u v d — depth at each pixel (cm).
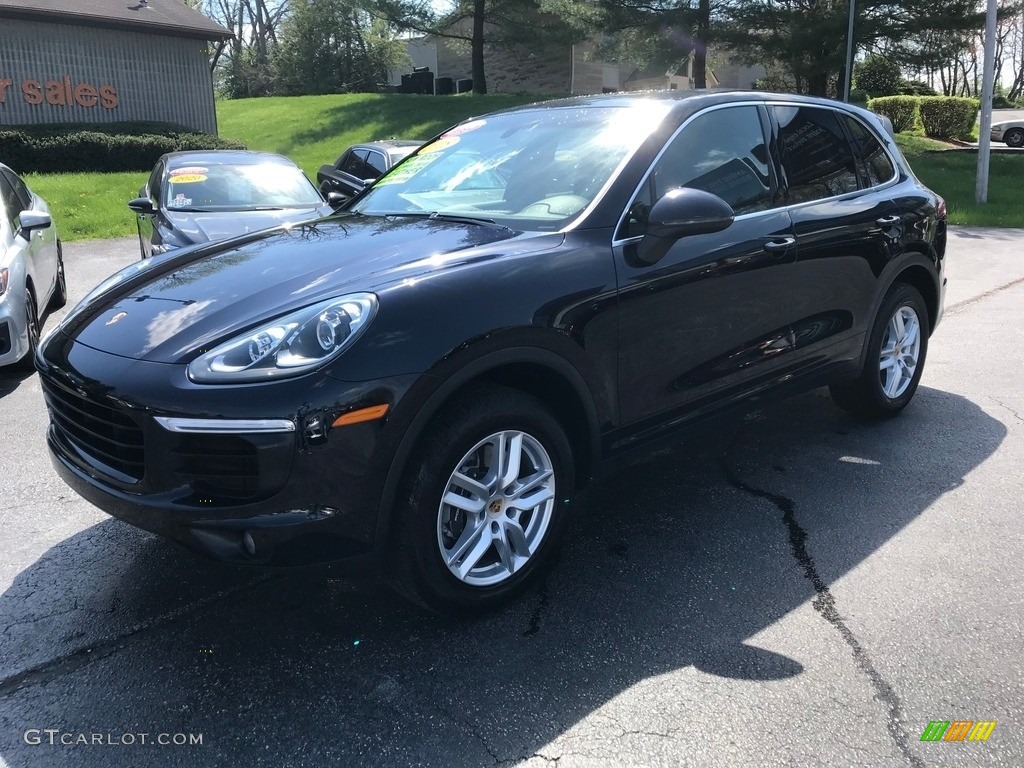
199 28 2208
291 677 254
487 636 275
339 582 309
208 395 235
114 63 2106
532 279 279
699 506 372
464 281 267
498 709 239
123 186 1650
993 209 1508
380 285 260
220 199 837
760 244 356
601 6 2108
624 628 279
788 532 346
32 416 495
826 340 407
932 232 468
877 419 477
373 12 3144
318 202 878
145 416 241
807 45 1925
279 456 234
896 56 1959
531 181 346
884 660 261
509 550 289
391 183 409
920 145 2783
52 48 2002
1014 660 260
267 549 239
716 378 349
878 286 433
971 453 429
